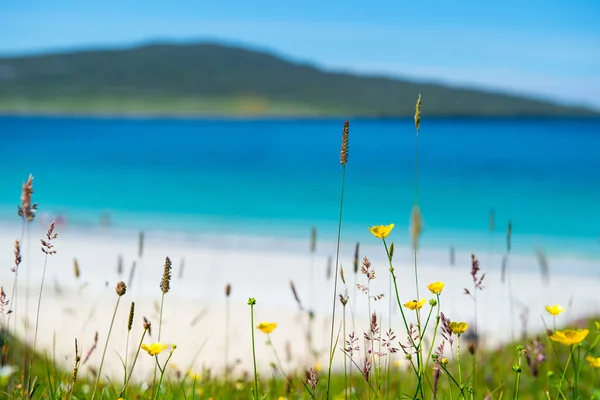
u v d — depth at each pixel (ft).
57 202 153.17
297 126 553.23
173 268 68.85
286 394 14.67
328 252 81.87
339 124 609.01
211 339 38.63
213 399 14.80
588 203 149.69
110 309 44.50
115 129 450.71
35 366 15.99
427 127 538.88
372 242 93.09
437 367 10.12
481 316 42.73
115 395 13.33
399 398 11.02
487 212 139.03
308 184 191.21
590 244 96.58
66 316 39.42
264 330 10.57
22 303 45.19
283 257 77.71
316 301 49.42
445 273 65.67
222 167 230.89
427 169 220.02
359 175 208.03
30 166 224.33
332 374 19.65
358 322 39.11
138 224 115.75
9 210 130.93
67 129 436.76
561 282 62.08
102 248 82.74
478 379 17.15
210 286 59.00
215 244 89.35
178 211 142.31
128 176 207.00
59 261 72.13
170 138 371.76
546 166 224.12
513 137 388.37
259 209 147.54
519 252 87.66
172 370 19.30
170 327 40.78
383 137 390.21
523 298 52.13
